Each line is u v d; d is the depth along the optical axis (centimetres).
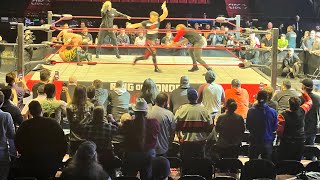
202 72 1107
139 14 1916
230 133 660
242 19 1877
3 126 559
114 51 1374
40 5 1906
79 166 440
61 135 551
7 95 619
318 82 1063
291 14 1962
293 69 1368
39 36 1752
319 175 599
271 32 949
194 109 663
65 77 1014
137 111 591
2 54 1329
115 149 675
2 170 563
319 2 1941
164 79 1009
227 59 1343
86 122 607
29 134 545
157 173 494
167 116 634
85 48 1199
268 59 1312
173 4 1920
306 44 1420
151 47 1052
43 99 666
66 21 1838
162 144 634
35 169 552
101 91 799
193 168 620
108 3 1160
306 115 731
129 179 549
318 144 775
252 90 999
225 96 820
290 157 665
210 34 1412
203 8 1930
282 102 787
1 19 1838
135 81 985
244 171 616
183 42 1059
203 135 670
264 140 651
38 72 1079
